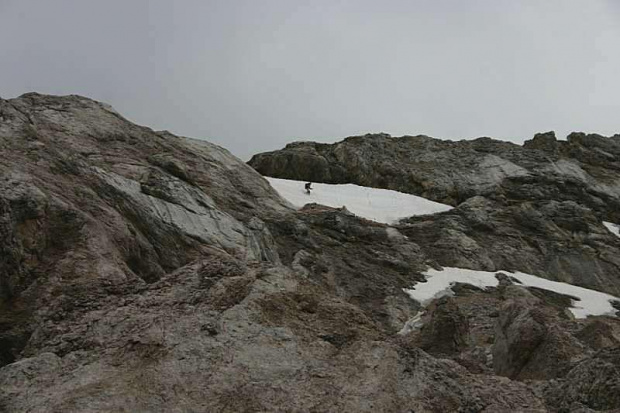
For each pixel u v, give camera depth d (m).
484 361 16.83
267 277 12.45
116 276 17.30
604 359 10.76
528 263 41.81
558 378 11.66
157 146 38.38
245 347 10.29
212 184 37.03
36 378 9.36
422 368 10.30
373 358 10.34
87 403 8.73
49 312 11.70
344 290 31.23
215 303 11.31
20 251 16.30
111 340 10.32
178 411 8.77
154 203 26.28
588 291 39.12
